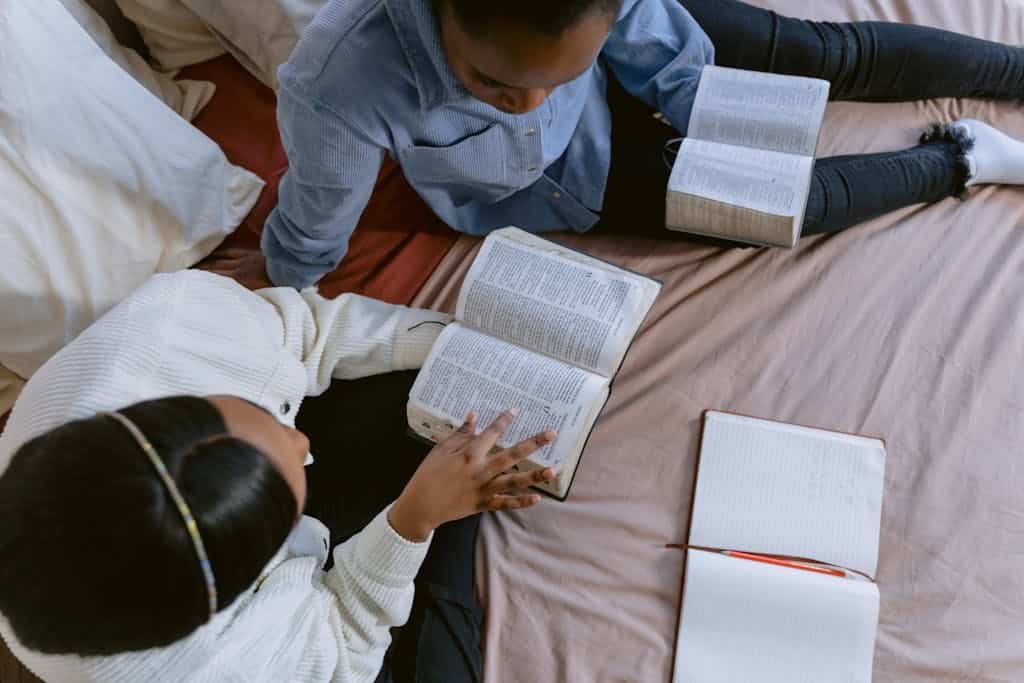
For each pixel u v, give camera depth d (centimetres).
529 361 93
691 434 108
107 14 126
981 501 102
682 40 109
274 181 127
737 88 106
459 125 94
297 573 73
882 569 100
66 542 47
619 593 100
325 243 106
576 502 105
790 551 100
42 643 52
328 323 96
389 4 78
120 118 101
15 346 101
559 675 96
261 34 121
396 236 125
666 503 104
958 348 110
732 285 116
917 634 97
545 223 121
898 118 127
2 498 50
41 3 91
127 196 104
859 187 114
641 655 97
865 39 118
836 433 105
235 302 82
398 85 86
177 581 49
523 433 90
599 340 91
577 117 105
